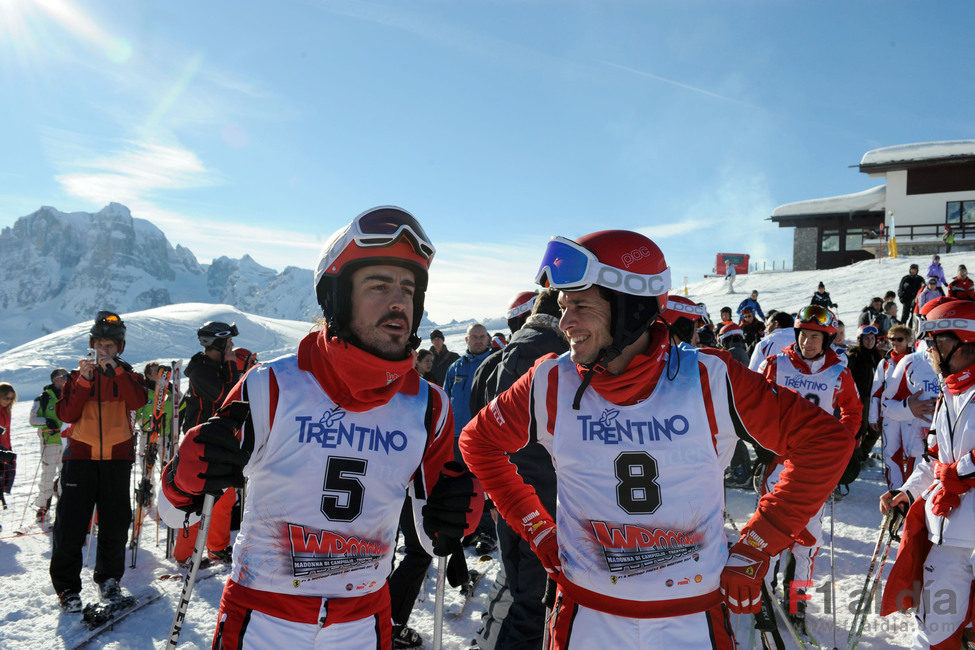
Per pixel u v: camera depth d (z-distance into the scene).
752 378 1.90
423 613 4.38
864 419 7.82
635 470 1.87
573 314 1.90
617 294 1.84
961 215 40.31
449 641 3.95
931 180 41.09
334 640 1.75
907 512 3.34
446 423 2.02
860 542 5.61
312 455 1.77
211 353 5.66
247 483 1.91
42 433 7.07
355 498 1.80
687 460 1.87
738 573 1.84
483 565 5.18
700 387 1.90
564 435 1.96
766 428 1.88
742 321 12.89
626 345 1.85
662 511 1.85
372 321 1.77
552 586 2.14
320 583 1.76
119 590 4.54
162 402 5.63
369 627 1.82
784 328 6.15
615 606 1.86
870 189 47.53
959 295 3.21
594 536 1.90
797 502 1.84
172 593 4.71
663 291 1.87
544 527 2.11
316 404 1.79
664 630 1.83
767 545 1.84
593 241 1.88
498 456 2.17
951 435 3.13
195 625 4.20
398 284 1.81
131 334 82.19
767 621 2.02
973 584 3.04
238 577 1.79
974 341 3.08
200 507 1.94
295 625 1.73
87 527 4.54
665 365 1.94
